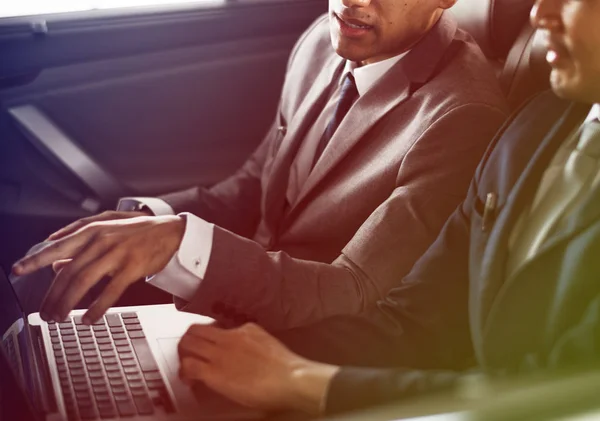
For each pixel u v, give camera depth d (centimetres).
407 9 152
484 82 151
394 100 156
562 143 119
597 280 102
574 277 104
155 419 111
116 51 205
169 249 126
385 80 157
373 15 153
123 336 132
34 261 119
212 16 209
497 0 163
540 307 108
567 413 80
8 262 189
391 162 151
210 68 212
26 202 192
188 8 208
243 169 193
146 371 122
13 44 196
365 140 157
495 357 111
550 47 113
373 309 131
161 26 207
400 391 105
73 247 121
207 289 129
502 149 126
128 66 206
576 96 112
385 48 156
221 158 214
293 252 164
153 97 209
